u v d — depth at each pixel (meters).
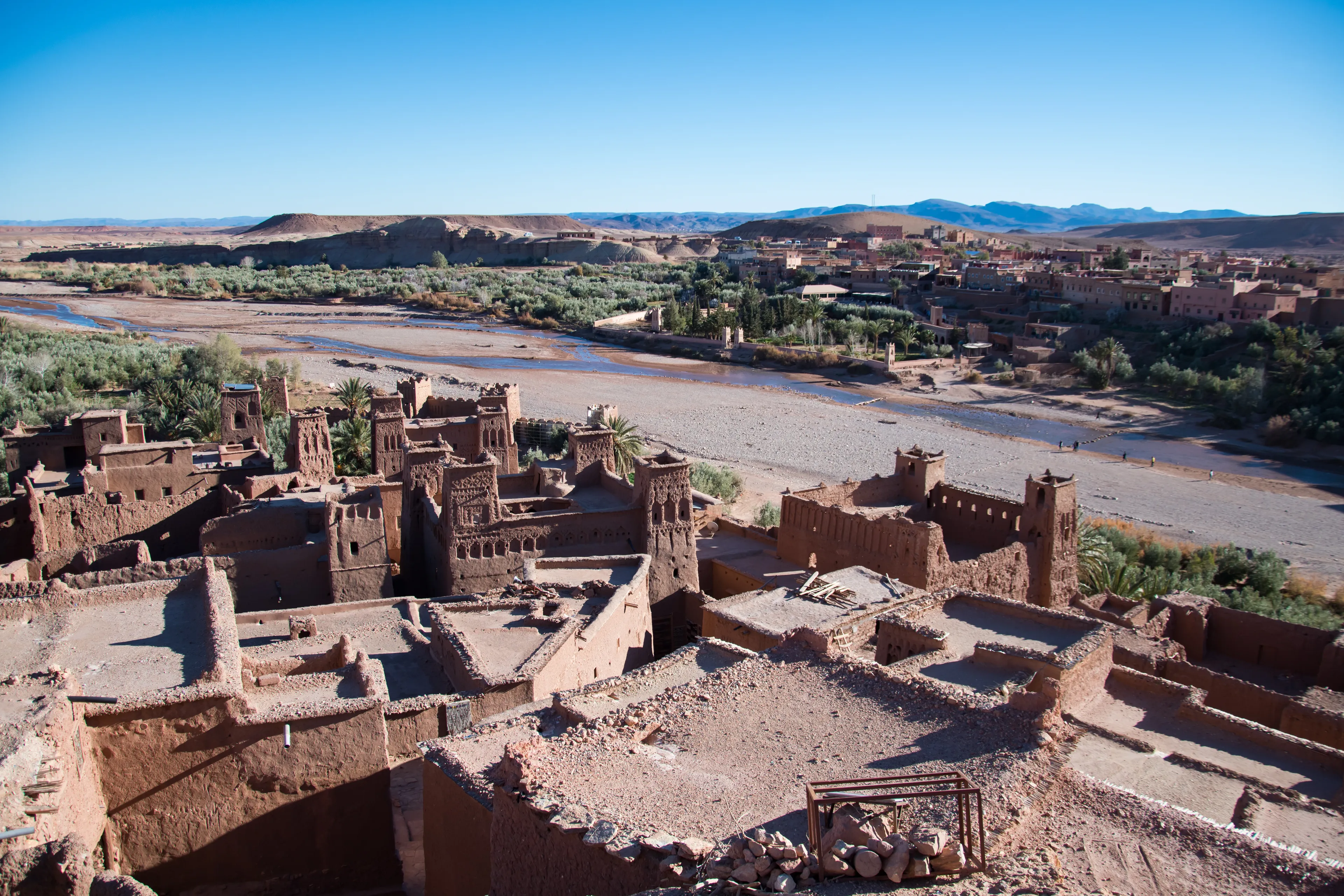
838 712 16.97
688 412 117.31
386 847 19.91
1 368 104.75
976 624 26.95
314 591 39.16
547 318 195.75
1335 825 16.41
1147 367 135.38
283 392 85.94
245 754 18.59
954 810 12.28
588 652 28.34
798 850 11.42
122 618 22.55
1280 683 32.94
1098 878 11.05
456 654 25.52
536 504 43.22
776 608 31.39
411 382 78.12
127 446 53.00
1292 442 102.88
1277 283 163.62
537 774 14.98
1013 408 122.75
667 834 12.81
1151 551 62.94
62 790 15.22
